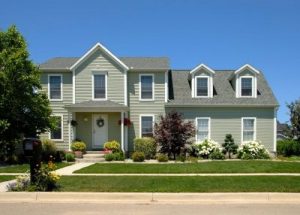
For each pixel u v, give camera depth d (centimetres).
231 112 2984
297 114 3603
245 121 2992
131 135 2964
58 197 1260
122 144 2842
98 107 2828
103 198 1253
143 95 2980
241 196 1261
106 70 2953
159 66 2991
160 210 1077
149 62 3102
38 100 1694
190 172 1855
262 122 2991
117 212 1050
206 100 3003
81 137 2961
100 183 1459
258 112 2994
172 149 2720
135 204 1169
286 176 1659
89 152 2839
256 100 3016
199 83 3056
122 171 1891
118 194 1257
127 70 2958
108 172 1862
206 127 2978
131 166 2084
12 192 1273
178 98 3016
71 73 2980
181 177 1627
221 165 2047
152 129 2961
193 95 3033
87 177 1633
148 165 2125
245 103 2981
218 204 1170
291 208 1110
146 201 1217
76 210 1077
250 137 2988
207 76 3047
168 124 2738
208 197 1251
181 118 2895
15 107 1584
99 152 2842
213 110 2984
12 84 1591
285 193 1273
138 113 2964
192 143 2858
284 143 3300
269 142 2991
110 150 2775
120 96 2955
